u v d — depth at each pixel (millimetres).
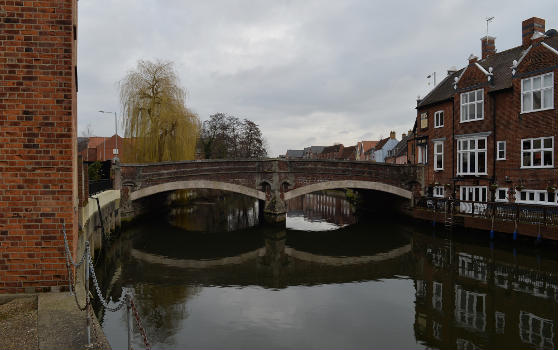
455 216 19531
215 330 8289
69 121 5398
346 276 13109
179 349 7324
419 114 26531
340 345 7633
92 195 14430
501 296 10750
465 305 10039
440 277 12820
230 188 22922
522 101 18281
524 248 15836
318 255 16594
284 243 19297
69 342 4105
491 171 19953
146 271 13617
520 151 18406
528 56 18000
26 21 5301
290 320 8953
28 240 5320
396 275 13195
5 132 5258
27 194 5312
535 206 15688
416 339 7949
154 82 27266
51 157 5355
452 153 22688
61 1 5371
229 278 12781
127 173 20656
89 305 4297
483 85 20422
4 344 4102
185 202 37250
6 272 5285
